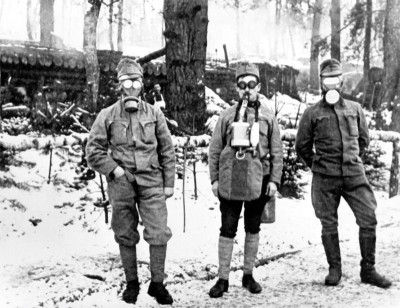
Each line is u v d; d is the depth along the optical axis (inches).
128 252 165.2
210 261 204.7
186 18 322.7
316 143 188.5
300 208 291.0
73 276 179.2
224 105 682.2
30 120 460.4
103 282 177.8
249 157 170.1
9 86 522.9
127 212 164.4
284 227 253.4
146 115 166.4
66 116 438.6
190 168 316.2
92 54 382.3
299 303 160.4
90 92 383.9
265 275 193.9
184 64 323.6
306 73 1507.1
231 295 170.7
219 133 178.2
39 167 307.4
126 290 164.4
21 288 168.2
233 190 169.3
